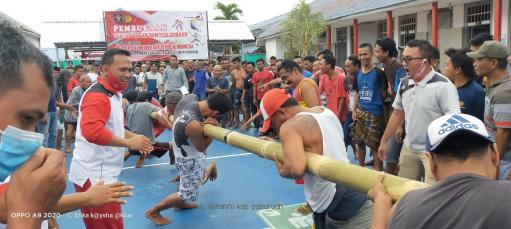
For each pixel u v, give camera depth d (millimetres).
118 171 3307
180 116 4141
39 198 960
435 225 1336
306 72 8414
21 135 931
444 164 1429
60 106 8055
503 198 1282
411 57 3625
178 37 17078
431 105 3590
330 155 2564
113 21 16578
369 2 17047
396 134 4430
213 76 11250
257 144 2912
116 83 3150
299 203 5090
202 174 4500
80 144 3178
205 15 17188
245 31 22000
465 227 1281
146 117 6258
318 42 22984
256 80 10250
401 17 16953
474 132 1370
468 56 3523
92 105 2994
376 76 5449
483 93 3889
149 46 16922
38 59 944
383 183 1823
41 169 962
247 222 4531
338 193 2729
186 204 4965
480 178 1354
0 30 909
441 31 14773
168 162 7543
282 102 2775
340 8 20516
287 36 22469
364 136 5664
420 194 1440
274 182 6051
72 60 21953
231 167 7027
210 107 3949
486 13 12734
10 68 892
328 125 2629
